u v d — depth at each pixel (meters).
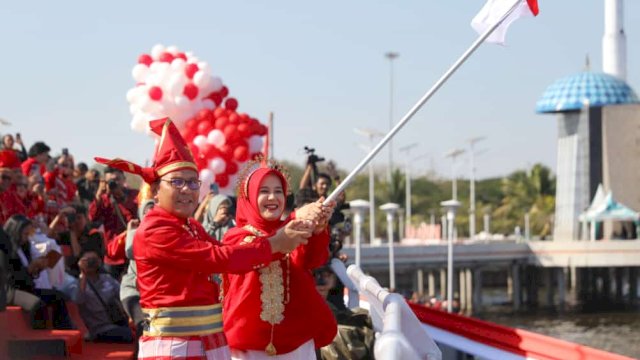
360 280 8.02
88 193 15.96
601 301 74.88
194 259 4.94
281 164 5.98
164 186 5.07
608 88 81.75
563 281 73.25
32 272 9.52
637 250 71.25
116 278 11.40
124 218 13.10
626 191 80.50
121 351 9.48
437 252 69.56
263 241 5.15
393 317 4.93
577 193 81.31
